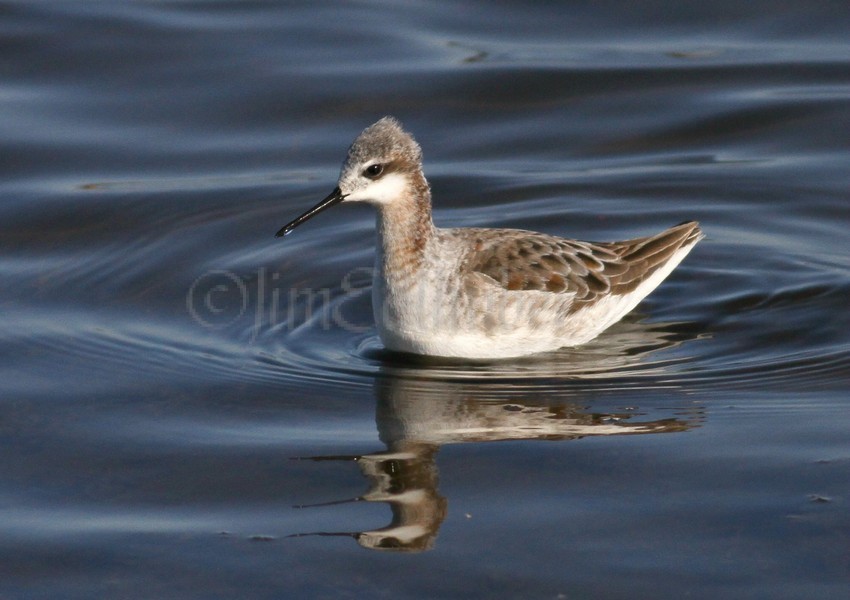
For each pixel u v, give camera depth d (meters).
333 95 21.00
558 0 23.91
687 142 20.19
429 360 14.41
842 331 14.88
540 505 10.98
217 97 20.91
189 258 17.02
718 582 9.81
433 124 20.50
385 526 10.74
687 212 18.30
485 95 21.12
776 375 13.73
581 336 14.83
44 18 22.81
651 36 22.78
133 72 21.44
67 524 10.89
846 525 10.49
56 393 13.42
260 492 11.38
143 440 12.41
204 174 19.16
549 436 12.30
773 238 17.55
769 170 19.36
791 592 9.66
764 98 21.06
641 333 15.16
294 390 13.56
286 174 19.20
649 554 10.20
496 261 14.31
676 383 13.61
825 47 22.36
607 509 10.89
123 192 18.61
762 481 11.27
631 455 11.85
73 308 15.62
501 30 23.05
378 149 13.86
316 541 10.57
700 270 16.80
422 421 12.73
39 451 12.18
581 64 21.83
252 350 14.65
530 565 10.10
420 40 22.67
